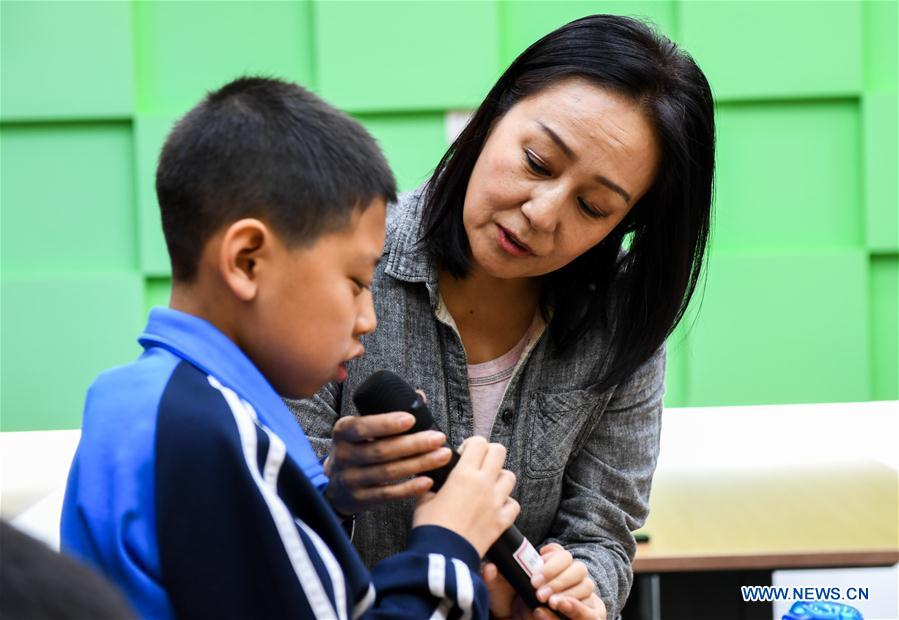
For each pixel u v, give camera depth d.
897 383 2.80
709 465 2.32
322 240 0.74
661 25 2.67
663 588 1.91
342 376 0.80
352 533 0.94
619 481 1.16
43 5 2.59
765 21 2.66
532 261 1.00
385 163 0.80
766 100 2.70
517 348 1.12
